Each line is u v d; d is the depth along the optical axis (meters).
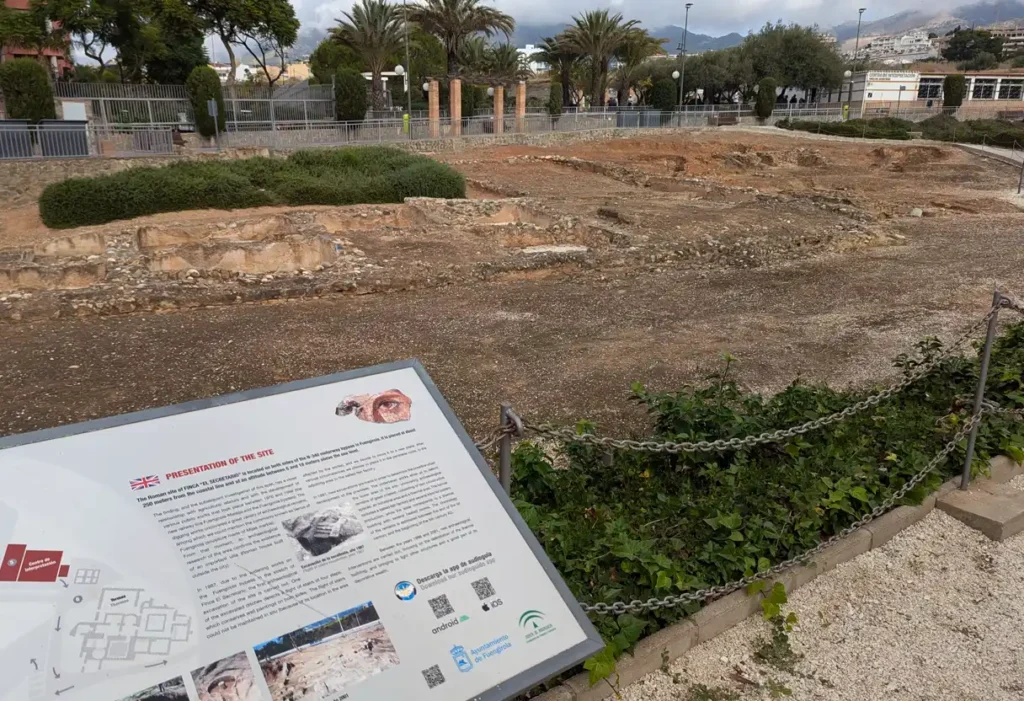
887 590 3.89
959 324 9.59
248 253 12.66
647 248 13.68
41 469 2.21
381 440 2.70
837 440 4.91
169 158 23.36
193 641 2.05
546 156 30.25
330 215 16.84
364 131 31.28
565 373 7.56
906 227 17.78
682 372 7.62
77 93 28.62
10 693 1.84
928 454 4.99
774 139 40.34
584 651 2.48
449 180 20.30
